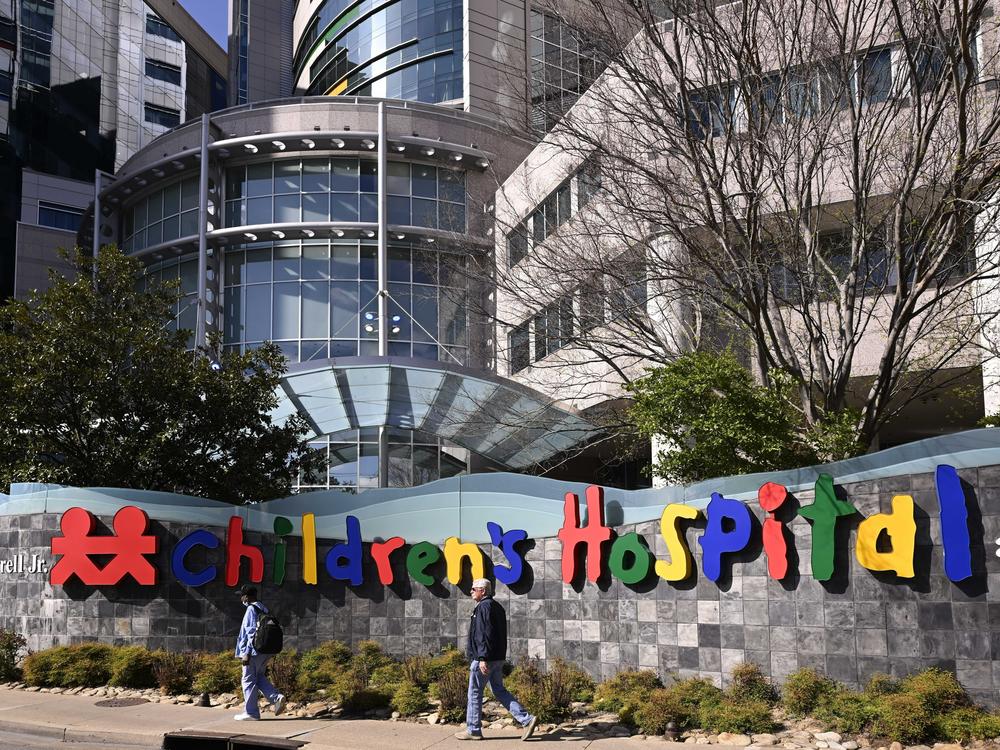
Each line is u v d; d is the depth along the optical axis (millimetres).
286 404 23547
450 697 11008
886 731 9211
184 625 14828
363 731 10391
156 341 17375
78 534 15180
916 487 10289
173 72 76500
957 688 9547
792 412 13844
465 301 20781
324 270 34000
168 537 15188
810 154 16312
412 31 49656
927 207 15008
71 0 67062
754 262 13758
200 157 34812
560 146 16359
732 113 14258
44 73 64000
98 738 10586
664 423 12797
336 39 54969
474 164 34812
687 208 15086
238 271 34438
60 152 64500
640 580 12062
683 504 11930
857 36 13953
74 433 17391
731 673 11164
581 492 12984
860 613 10445
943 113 15023
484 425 23359
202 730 10516
